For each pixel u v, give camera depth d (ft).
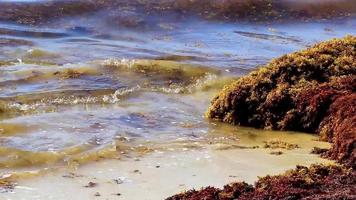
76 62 66.59
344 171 33.45
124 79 59.93
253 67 66.18
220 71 63.46
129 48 75.61
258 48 77.97
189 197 29.76
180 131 45.37
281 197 28.81
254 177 33.88
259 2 102.01
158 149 40.11
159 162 37.11
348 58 53.06
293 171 33.32
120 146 40.47
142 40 81.87
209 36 85.25
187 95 56.75
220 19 94.22
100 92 55.52
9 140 40.81
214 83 60.03
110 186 32.68
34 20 87.76
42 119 46.44
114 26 87.45
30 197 31.01
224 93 50.16
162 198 30.78
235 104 49.01
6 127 43.65
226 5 99.50
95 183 33.17
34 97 52.95
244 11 98.02
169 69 63.00
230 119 48.88
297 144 41.98
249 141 43.11
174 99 55.06
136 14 92.02
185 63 65.62
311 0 104.68
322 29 92.22
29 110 49.73
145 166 36.27
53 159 37.42
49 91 54.80
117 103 52.85
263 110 48.32
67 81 58.13
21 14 89.45
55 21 88.07
